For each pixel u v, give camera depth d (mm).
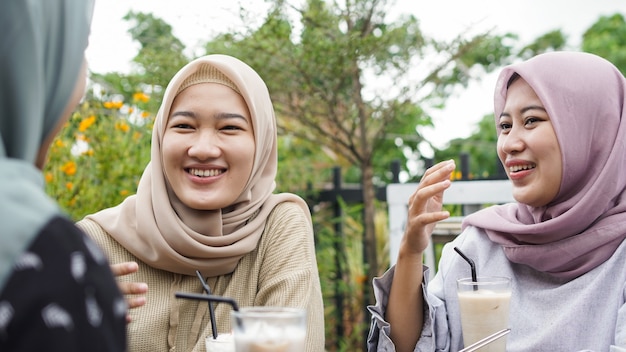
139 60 4000
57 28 1120
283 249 2193
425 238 1992
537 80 2082
